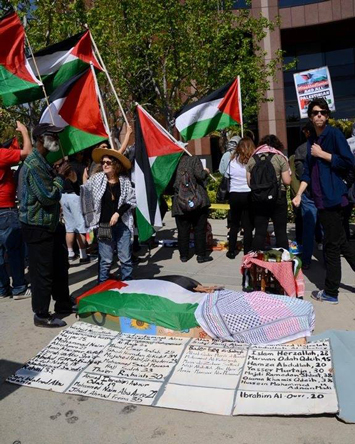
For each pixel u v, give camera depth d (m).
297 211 6.67
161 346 3.90
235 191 6.36
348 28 25.75
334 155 4.51
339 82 28.23
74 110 5.65
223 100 7.45
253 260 4.71
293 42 27.83
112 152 5.00
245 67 13.78
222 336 3.92
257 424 2.92
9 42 5.43
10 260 5.45
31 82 5.37
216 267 6.45
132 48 12.94
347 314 4.54
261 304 4.12
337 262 4.75
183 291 4.54
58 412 3.18
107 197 5.08
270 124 24.34
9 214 5.34
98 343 4.05
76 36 6.10
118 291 4.55
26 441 2.90
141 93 14.54
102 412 3.14
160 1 12.56
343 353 3.62
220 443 2.77
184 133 7.45
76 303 4.92
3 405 3.29
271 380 3.31
